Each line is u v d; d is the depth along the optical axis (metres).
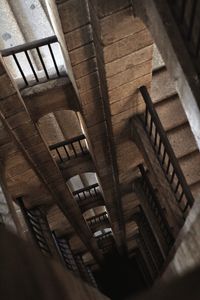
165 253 9.85
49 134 10.56
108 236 18.48
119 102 6.73
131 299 0.73
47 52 9.55
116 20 4.80
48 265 1.03
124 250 19.88
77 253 16.94
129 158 8.95
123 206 12.52
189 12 3.38
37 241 8.72
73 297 1.30
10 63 9.33
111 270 20.58
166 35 3.91
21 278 0.78
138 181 10.36
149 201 10.08
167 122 7.70
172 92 7.54
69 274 1.61
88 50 5.64
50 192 9.62
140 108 7.18
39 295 0.80
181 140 7.72
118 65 5.74
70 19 4.98
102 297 4.08
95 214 15.83
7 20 9.30
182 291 0.67
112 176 9.98
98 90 6.63
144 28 5.18
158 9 3.79
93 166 10.06
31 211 10.08
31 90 6.66
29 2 9.27
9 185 8.28
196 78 3.78
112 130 7.57
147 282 19.47
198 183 7.66
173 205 7.06
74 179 12.72
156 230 10.01
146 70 6.18
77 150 10.89
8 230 0.79
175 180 7.58
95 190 12.50
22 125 6.75
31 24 9.52
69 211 11.77
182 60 3.82
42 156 7.99
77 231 13.64
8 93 5.89
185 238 2.68
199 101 3.82
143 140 7.26
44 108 7.11
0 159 7.08
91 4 4.66
